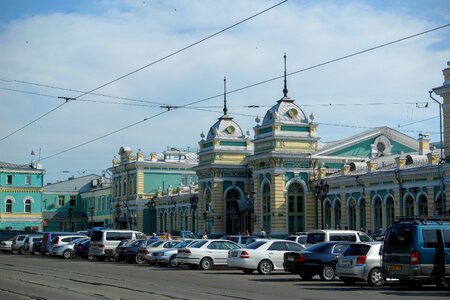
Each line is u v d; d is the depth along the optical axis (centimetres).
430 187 4812
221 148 7381
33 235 6506
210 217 7356
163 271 3603
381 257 2611
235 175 7406
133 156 9600
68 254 5478
